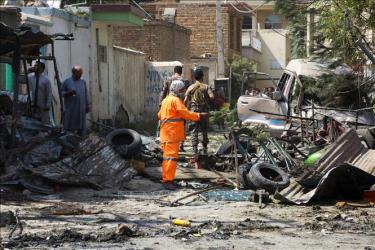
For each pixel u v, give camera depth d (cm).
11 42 1489
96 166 1377
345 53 1775
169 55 4028
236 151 1434
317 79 1881
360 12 1694
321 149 1452
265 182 1277
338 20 1712
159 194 1310
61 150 1436
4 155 1345
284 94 1912
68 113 1730
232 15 5050
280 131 1833
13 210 1126
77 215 1098
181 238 920
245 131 1485
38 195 1280
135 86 3228
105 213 1114
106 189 1343
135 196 1284
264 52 6081
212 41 4881
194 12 4897
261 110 1875
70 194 1295
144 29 3878
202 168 1539
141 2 5281
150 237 927
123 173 1382
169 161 1384
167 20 4259
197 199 1252
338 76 1872
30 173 1309
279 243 892
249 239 916
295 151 1570
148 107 3372
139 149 1584
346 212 1130
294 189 1263
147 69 3366
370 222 1042
